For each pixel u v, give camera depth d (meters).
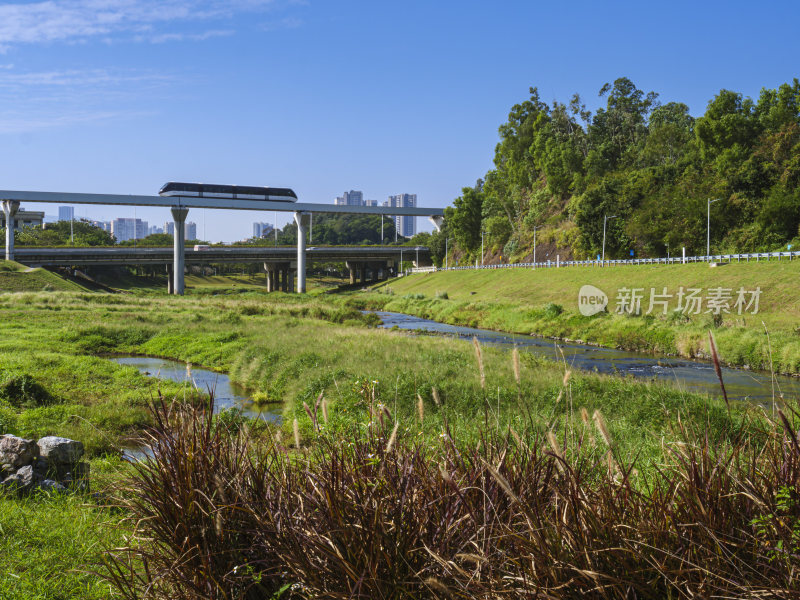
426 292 89.44
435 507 2.93
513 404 13.20
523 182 116.12
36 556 4.78
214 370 23.45
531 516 2.61
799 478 2.57
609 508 2.62
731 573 2.32
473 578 2.47
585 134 113.06
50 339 29.27
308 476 3.15
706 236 63.91
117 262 100.12
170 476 3.35
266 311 47.25
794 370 23.86
